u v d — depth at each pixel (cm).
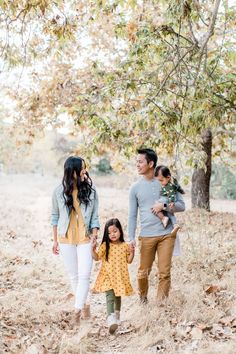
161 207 550
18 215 1767
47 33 680
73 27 690
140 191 562
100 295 663
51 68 1221
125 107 741
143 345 455
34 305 573
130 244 533
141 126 631
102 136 667
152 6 806
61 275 771
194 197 1510
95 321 548
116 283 509
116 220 526
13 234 1243
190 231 1094
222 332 476
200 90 621
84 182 523
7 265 831
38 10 658
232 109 673
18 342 456
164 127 648
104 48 1197
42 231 1377
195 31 886
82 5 762
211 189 2984
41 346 448
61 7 692
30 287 696
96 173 4428
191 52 677
